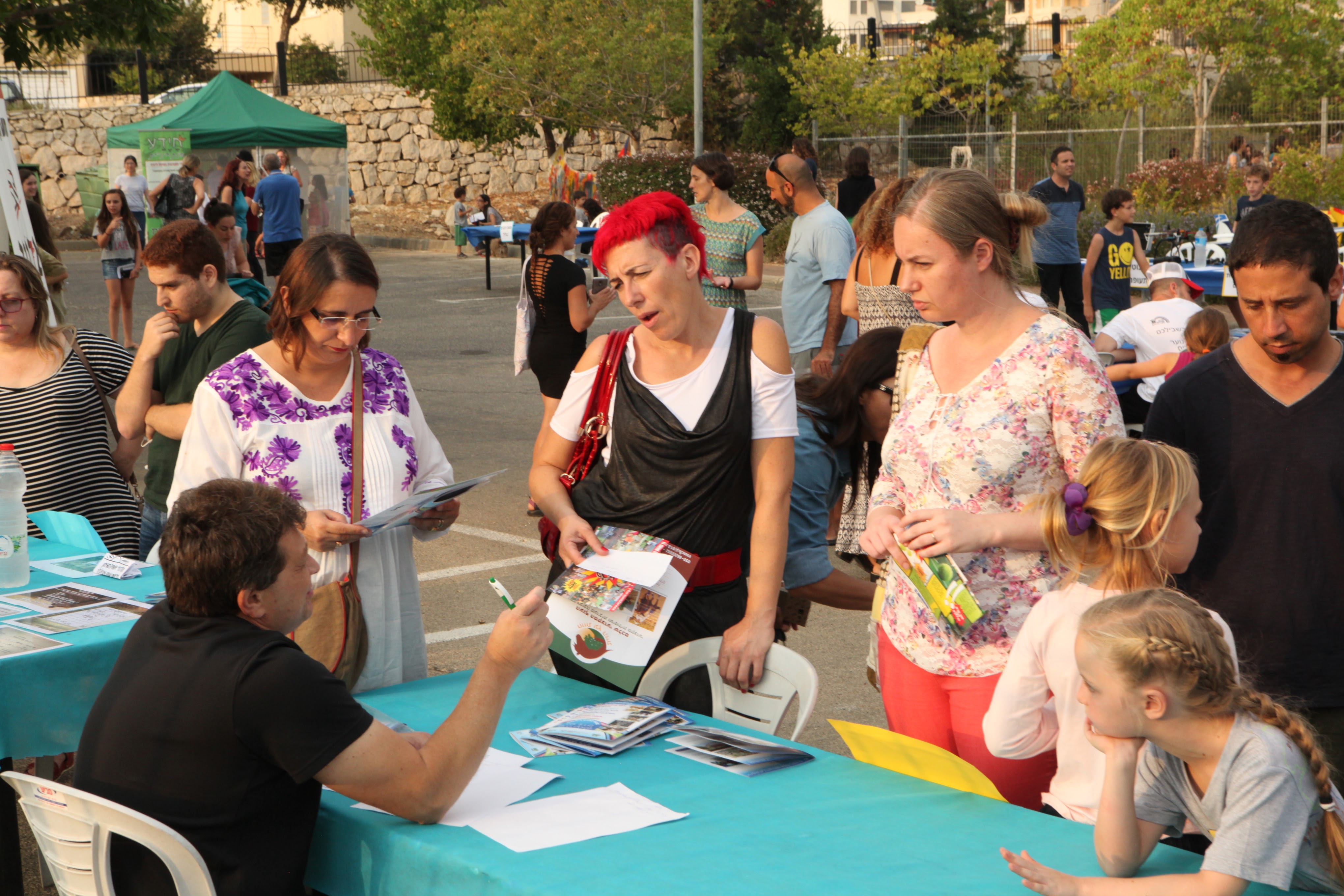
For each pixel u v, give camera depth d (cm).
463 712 224
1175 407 264
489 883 199
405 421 329
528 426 938
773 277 1853
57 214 2727
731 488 300
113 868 218
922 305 257
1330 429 246
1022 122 2609
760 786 239
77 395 420
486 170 2833
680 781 242
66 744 304
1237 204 1451
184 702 213
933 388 264
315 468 309
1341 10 2642
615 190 2317
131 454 426
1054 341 248
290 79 3766
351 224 2306
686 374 297
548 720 279
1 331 412
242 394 307
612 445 305
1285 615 252
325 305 299
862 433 339
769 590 295
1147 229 1319
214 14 5212
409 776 216
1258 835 180
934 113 2609
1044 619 231
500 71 2509
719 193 725
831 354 663
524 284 743
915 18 9912
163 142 1639
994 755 240
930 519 242
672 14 2505
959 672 255
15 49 966
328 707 212
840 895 191
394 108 2844
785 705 288
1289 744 183
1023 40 3438
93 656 304
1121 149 2158
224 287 418
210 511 222
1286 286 235
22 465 412
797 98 2756
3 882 300
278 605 226
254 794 214
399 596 321
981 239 248
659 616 286
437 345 1338
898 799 231
